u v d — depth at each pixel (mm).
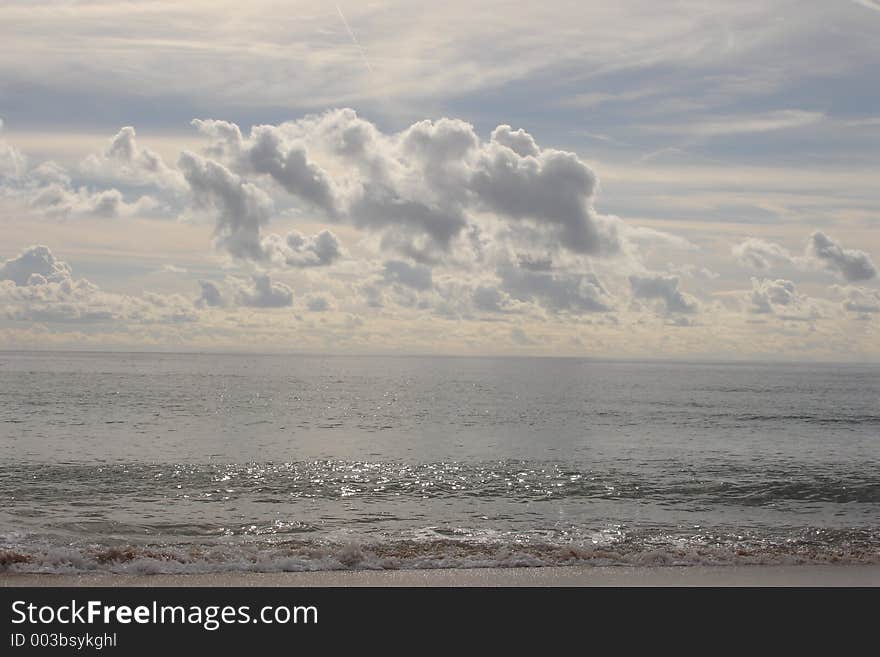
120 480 27203
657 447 40188
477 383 128875
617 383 134000
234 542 17656
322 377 146875
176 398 74062
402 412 63094
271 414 58562
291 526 19969
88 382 103062
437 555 15680
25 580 13562
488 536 18859
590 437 44875
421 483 27734
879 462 34688
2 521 19719
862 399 88000
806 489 27141
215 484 26766
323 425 50750
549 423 53781
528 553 15992
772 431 49156
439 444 40969
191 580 13914
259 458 34312
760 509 23500
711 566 15328
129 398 72062
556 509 23109
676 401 80938
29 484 26000
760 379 166750
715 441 43188
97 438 40312
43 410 56344
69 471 29062
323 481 27875
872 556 16312
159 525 19797
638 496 25531
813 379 171500
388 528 19859
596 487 27234
